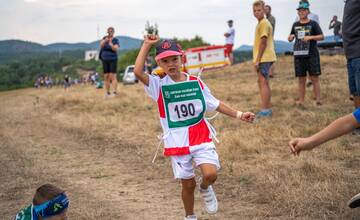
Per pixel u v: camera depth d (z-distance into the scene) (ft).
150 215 18.52
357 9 23.25
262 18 33.14
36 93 78.43
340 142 25.75
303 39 34.24
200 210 18.63
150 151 28.30
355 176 20.12
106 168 25.63
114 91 50.42
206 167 15.65
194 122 16.06
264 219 17.11
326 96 38.11
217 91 48.34
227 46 76.84
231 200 19.39
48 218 13.24
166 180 22.95
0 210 19.85
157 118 37.68
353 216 16.24
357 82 23.81
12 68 372.99
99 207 19.60
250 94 44.73
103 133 33.88
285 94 41.06
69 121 39.50
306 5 33.73
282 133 28.37
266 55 33.19
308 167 21.45
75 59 426.10
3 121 42.78
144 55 16.02
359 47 23.41
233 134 28.71
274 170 21.71
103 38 49.62
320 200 17.72
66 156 28.76
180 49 16.31
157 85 16.14
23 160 27.96
